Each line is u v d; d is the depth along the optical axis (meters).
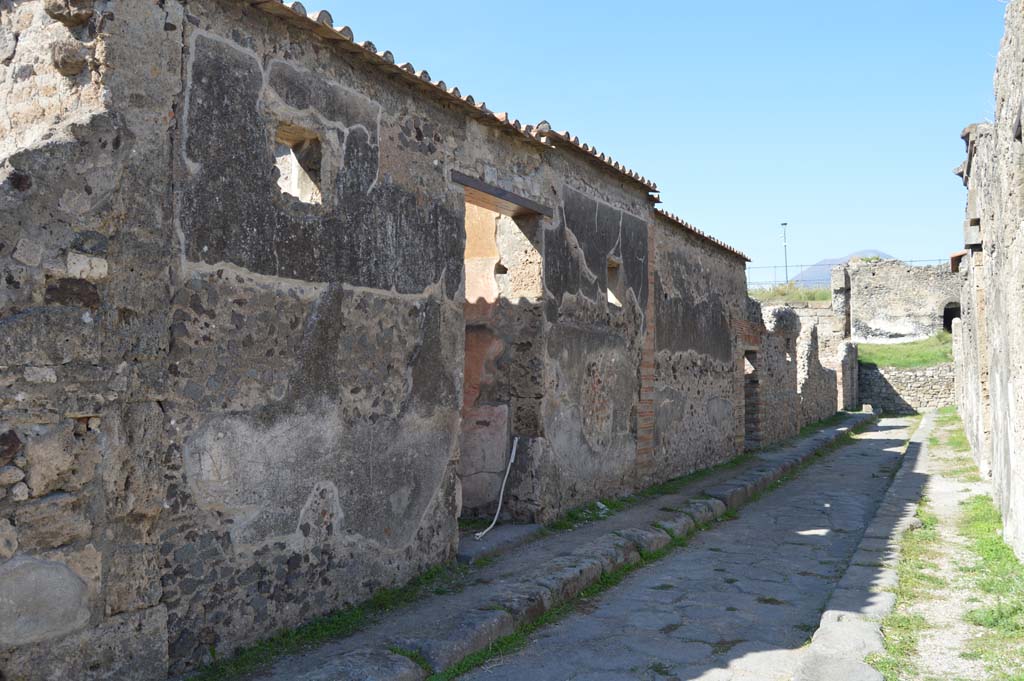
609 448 8.11
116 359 3.28
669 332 9.96
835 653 3.90
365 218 4.72
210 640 3.72
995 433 7.42
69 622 3.09
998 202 6.62
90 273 3.20
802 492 9.91
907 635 4.19
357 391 4.64
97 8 3.30
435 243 5.36
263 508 4.01
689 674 3.90
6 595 2.91
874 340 31.22
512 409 6.91
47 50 3.45
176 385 3.58
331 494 4.45
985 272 8.36
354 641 4.09
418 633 4.12
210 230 3.73
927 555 5.91
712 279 11.67
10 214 2.96
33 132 3.48
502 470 6.93
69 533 3.10
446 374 5.46
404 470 5.04
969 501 8.02
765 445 14.11
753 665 4.02
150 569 3.39
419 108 5.25
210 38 3.75
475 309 7.11
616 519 7.29
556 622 4.72
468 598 4.83
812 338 19.73
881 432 18.83
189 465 3.63
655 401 9.44
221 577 3.79
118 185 3.31
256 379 3.98
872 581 5.17
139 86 3.41
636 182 8.63
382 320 4.84
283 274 4.13
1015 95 5.14
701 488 9.11
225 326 3.81
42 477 3.02
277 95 4.12
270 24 4.08
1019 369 5.42
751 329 13.38
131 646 3.30
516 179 6.45
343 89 4.57
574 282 7.43
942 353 27.70
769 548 6.74
